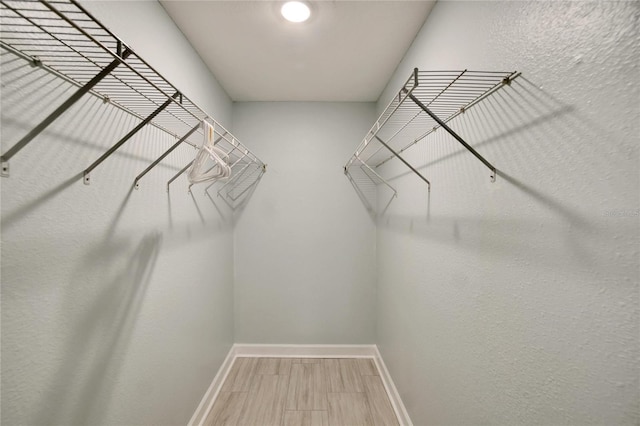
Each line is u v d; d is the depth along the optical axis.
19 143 0.62
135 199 1.10
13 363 0.65
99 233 0.91
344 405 1.89
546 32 0.66
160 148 1.28
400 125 1.82
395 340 1.94
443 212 1.22
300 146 2.52
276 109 2.51
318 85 2.19
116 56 0.57
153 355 1.23
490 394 0.89
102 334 0.93
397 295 1.90
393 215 2.00
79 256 0.83
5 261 0.63
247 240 2.53
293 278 2.54
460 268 1.08
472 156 0.99
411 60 1.63
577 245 0.58
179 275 1.47
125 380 1.05
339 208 2.54
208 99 1.91
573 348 0.60
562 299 0.62
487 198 0.90
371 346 2.55
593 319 0.55
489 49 0.89
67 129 0.78
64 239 0.78
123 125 1.01
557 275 0.63
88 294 0.87
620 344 0.50
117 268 1.00
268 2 1.30
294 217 2.53
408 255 1.68
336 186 2.53
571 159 0.59
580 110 0.57
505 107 0.81
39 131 0.63
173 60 1.42
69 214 0.79
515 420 0.78
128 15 1.05
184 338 1.54
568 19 0.60
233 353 2.48
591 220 0.55
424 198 1.44
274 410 1.84
